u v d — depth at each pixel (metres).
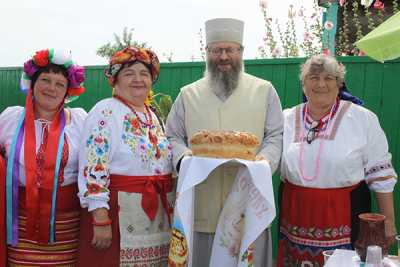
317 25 5.23
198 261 2.70
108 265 2.45
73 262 2.65
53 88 2.63
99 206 2.40
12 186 2.54
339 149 2.68
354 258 2.18
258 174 2.37
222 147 2.38
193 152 2.47
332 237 2.68
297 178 2.74
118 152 2.46
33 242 2.55
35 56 2.61
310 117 2.84
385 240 2.12
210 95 2.85
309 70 2.74
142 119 2.56
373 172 2.78
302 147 2.75
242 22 2.85
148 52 2.57
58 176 2.56
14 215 2.55
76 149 2.64
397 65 3.81
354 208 2.72
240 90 2.84
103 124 2.46
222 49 2.80
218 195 2.63
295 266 2.78
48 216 2.54
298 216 2.75
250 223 2.42
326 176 2.68
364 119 2.76
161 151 2.57
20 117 2.65
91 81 5.26
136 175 2.47
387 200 2.76
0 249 2.53
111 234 2.44
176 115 2.96
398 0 5.21
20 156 2.54
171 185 2.63
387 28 2.64
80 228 2.55
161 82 4.81
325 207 2.68
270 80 4.32
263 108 2.83
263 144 2.82
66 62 2.65
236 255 2.49
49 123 2.66
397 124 3.83
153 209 2.49
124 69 2.54
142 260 2.48
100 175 2.42
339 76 2.73
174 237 2.39
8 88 5.90
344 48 4.99
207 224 2.65
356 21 4.83
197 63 4.65
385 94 3.86
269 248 2.70
